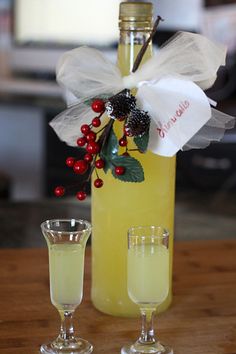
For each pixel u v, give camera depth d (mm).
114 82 706
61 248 650
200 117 670
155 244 654
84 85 720
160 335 716
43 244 1054
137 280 654
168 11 2234
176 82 676
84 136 677
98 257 768
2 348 678
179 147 680
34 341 695
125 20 713
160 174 740
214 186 1786
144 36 717
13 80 2344
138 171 692
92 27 2367
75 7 2367
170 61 697
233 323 750
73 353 665
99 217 759
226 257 961
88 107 716
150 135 691
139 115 665
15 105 2176
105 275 761
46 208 1246
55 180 2166
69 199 1320
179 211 1266
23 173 2379
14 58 2375
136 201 740
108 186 744
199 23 2213
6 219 1172
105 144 691
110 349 684
